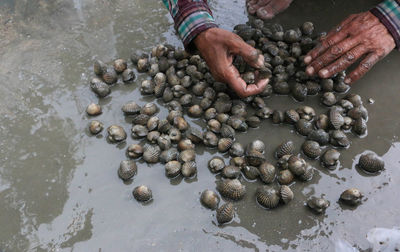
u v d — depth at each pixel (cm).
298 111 79
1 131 77
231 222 65
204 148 75
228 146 73
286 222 65
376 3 106
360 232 64
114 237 64
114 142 76
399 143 76
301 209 67
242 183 70
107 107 81
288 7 104
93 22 99
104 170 72
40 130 78
